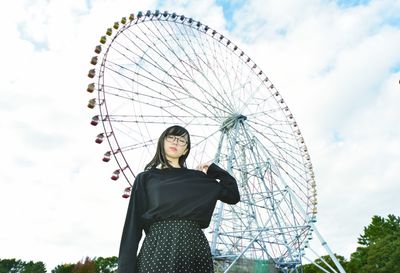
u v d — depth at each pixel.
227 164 27.00
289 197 27.44
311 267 84.69
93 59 25.70
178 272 2.92
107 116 24.75
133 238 3.21
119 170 24.55
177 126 3.92
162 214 3.21
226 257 24.80
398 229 80.31
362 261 76.00
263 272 25.41
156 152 3.85
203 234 3.28
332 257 24.47
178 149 3.79
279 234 26.89
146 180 3.51
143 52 28.12
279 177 28.19
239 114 28.98
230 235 25.31
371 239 84.19
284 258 28.02
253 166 28.31
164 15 31.44
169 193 3.28
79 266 123.12
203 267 3.08
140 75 27.38
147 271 2.92
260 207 27.56
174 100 27.98
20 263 130.00
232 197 3.73
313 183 33.31
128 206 3.43
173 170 3.60
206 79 29.73
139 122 25.94
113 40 27.19
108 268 126.44
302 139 35.41
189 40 31.11
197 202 3.31
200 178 3.53
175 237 3.09
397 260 63.75
